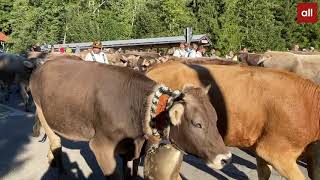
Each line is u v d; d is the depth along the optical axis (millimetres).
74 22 31469
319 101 3469
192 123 2912
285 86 3533
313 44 30031
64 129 3994
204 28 29359
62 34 32250
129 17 35781
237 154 5738
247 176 4859
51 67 4207
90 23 31344
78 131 3854
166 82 3850
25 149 5812
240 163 5332
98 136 3621
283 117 3471
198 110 2920
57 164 4523
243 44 29250
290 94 3498
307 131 3473
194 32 29344
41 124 4730
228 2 29750
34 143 6141
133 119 3418
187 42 11336
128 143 3504
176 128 2990
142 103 3348
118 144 3529
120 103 3482
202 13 30109
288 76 3580
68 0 36062
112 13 36594
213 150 2893
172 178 2947
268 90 3551
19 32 33156
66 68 4062
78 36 31000
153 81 3443
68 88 3865
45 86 4141
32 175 4770
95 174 4844
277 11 31484
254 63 6465
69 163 5191
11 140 6312
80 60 4160
